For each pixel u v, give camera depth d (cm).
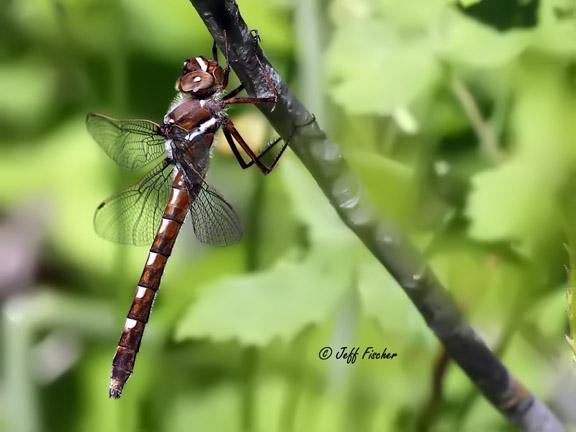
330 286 112
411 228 113
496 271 112
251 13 113
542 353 112
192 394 113
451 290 112
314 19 113
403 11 112
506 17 112
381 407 112
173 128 112
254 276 112
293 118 107
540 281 112
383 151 113
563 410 112
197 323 111
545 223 112
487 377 108
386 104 112
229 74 112
